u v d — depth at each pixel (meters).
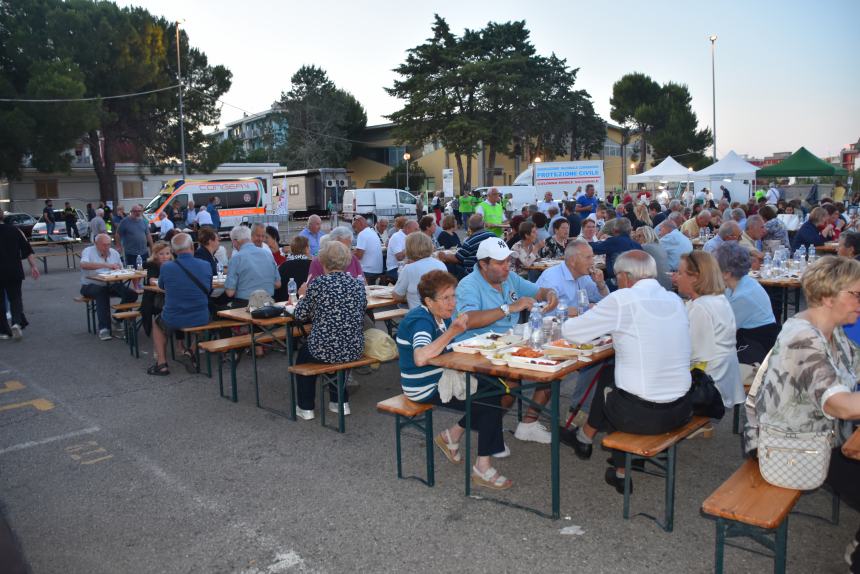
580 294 5.23
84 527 3.93
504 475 4.49
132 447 5.18
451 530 3.77
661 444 3.54
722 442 5.00
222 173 40.84
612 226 8.25
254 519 3.97
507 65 42.19
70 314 11.14
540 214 10.62
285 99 58.75
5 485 4.54
